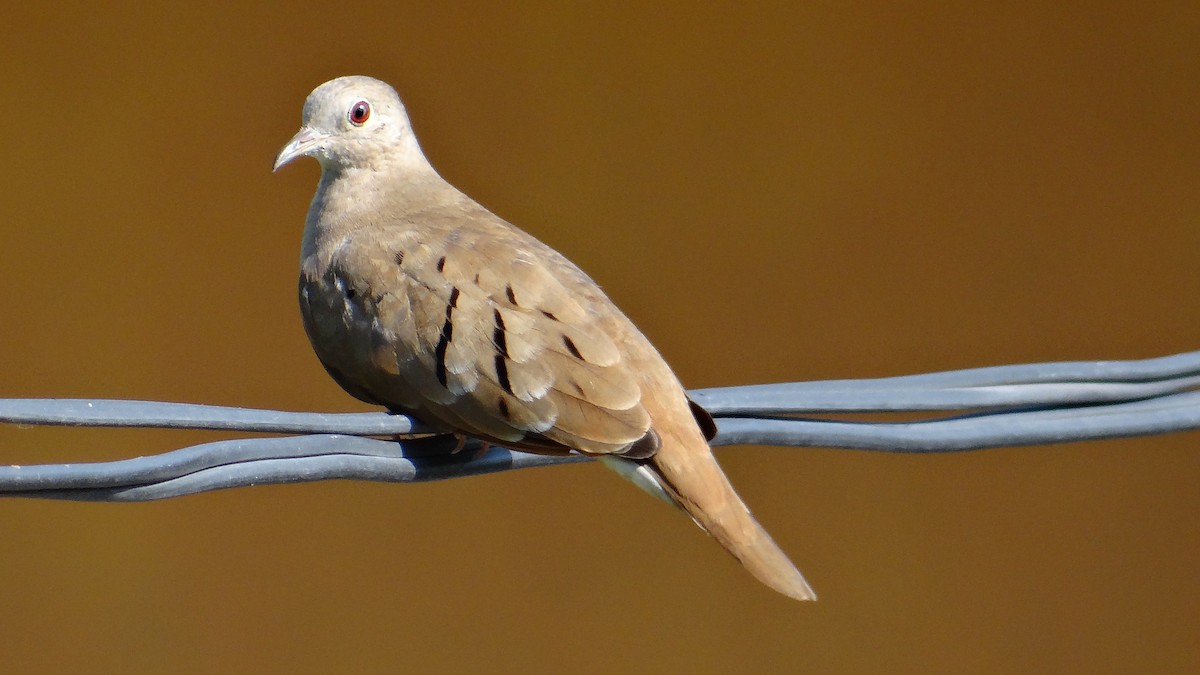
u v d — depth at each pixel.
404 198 10.40
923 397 9.20
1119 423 9.56
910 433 9.19
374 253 9.41
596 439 8.43
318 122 10.58
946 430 9.24
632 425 8.43
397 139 10.64
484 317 8.70
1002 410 9.45
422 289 8.99
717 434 8.95
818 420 9.09
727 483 8.48
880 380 9.25
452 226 9.57
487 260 9.02
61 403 7.28
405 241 9.38
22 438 15.05
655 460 8.48
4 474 7.18
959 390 9.29
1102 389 9.54
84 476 7.30
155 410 7.49
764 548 8.26
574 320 8.70
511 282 8.84
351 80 10.66
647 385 8.64
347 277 9.45
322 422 8.02
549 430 8.48
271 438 7.91
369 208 10.31
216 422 7.67
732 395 9.01
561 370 8.52
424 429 8.91
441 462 8.63
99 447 15.18
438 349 8.77
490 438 8.65
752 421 9.02
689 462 8.45
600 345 8.62
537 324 8.65
